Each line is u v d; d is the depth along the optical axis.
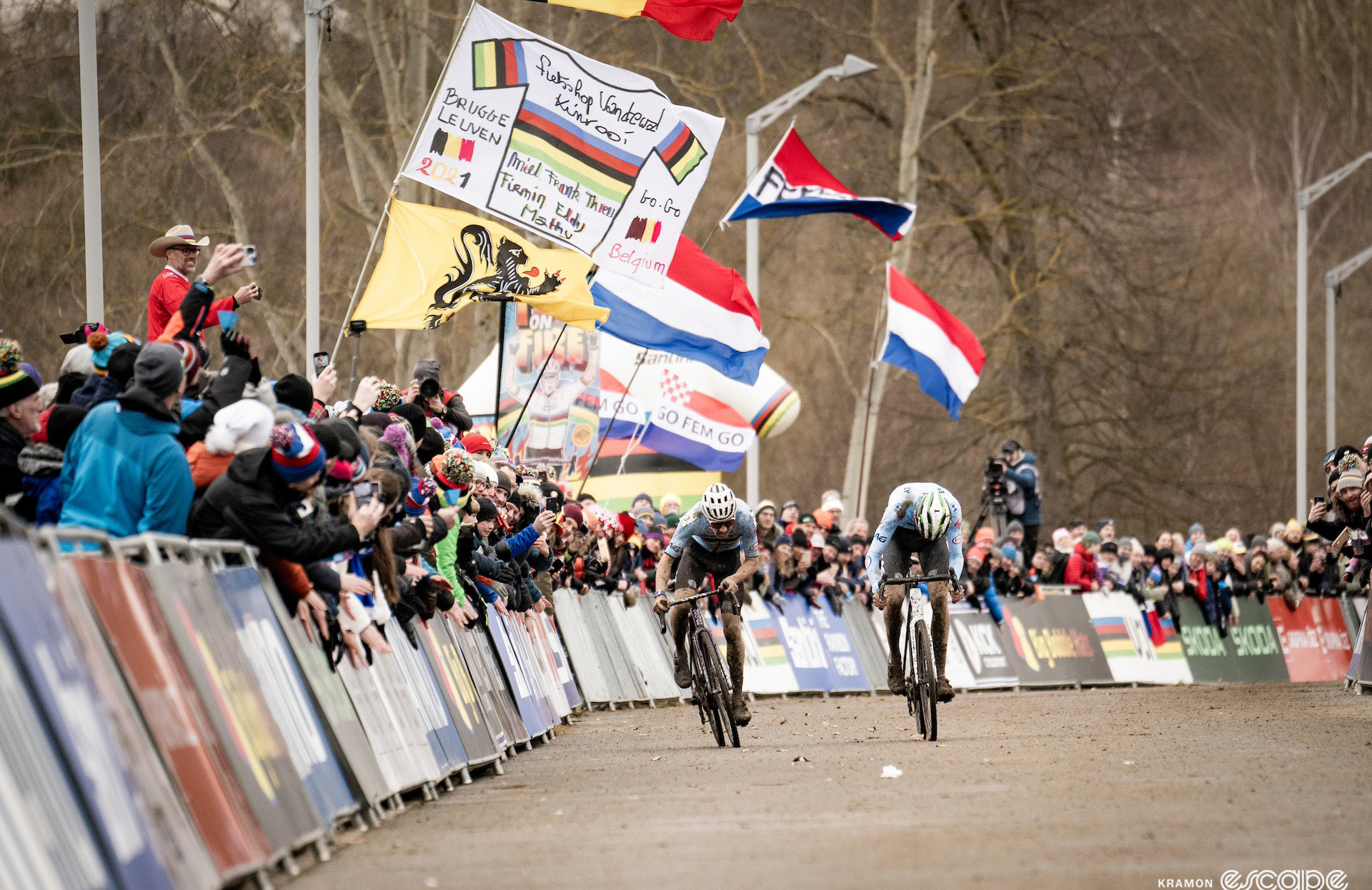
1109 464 94.75
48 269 62.72
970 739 28.48
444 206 65.81
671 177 32.28
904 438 99.81
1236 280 102.50
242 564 16.70
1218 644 59.69
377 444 20.34
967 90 86.06
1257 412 102.94
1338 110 106.25
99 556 12.81
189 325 18.08
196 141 62.91
